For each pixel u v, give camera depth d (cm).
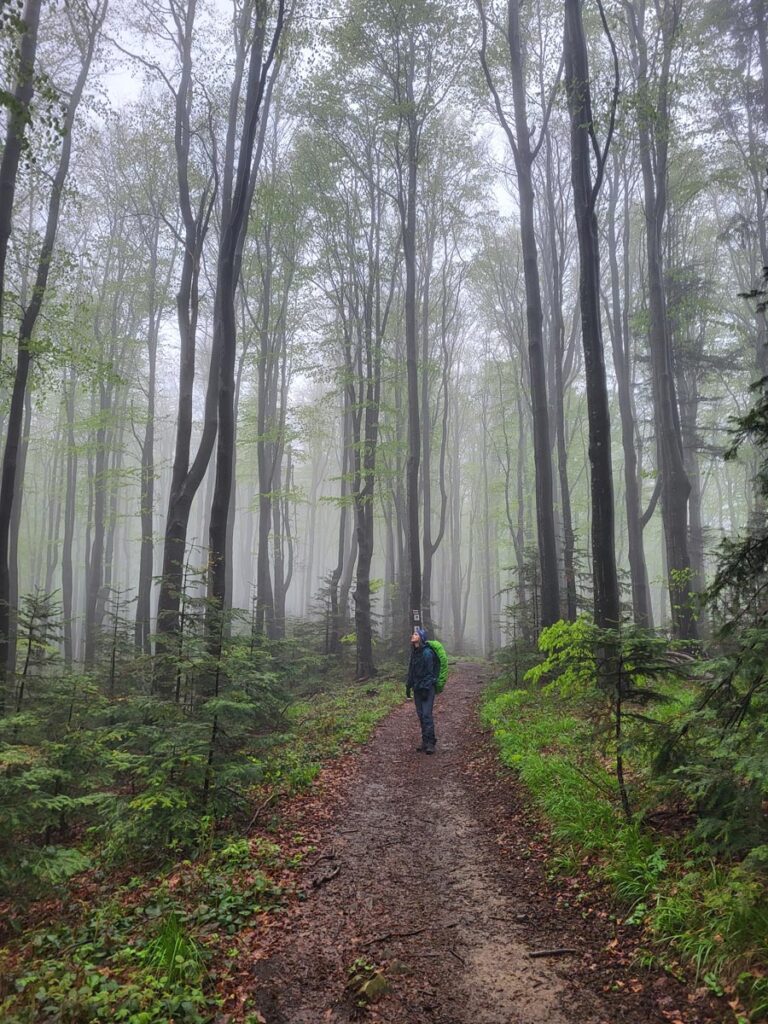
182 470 1512
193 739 603
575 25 1227
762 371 2516
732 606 476
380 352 2236
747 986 320
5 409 1570
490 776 800
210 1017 342
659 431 2095
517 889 491
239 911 459
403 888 504
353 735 1056
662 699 534
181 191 1591
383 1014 348
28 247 1439
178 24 1594
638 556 2230
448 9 1864
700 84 1875
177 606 1337
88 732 696
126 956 397
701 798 465
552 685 609
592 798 586
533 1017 338
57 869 493
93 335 2627
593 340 1191
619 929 405
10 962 413
